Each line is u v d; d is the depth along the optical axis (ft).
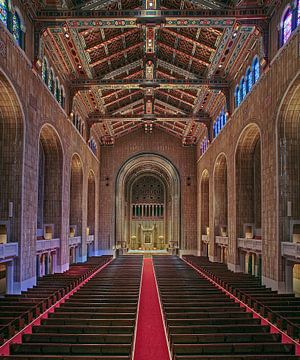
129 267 99.09
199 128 133.80
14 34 58.34
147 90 98.22
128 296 53.26
